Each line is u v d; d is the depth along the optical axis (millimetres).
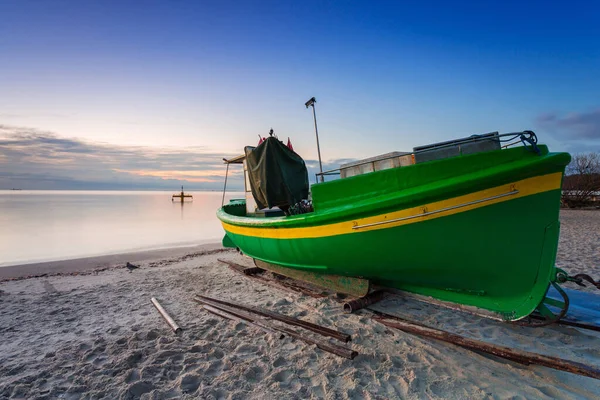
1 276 9062
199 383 3373
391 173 4262
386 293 5648
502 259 3844
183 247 14094
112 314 5547
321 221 4855
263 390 3213
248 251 7473
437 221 3898
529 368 3441
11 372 3666
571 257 8250
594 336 3965
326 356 3832
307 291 6215
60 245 15133
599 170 25812
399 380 3320
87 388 3303
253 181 6672
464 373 3432
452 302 4488
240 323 4859
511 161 3643
